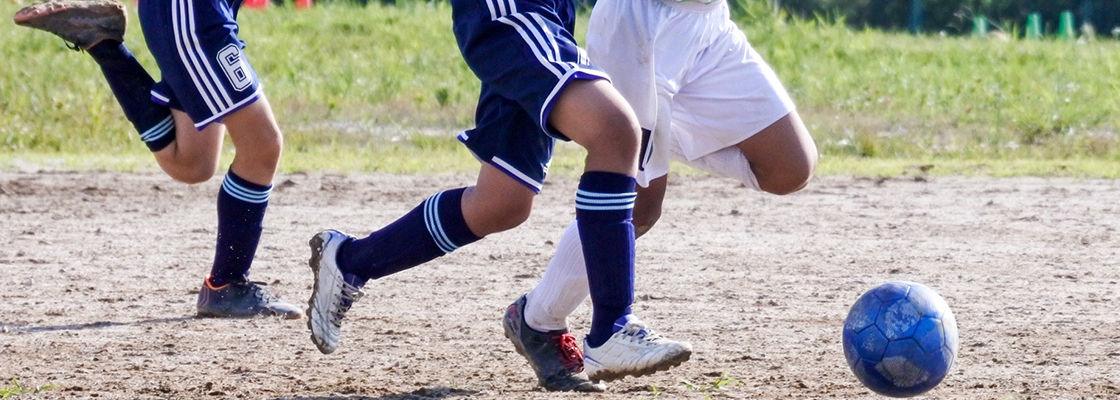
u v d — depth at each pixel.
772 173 15.56
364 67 63.28
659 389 13.82
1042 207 33.47
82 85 55.91
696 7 14.42
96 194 34.53
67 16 17.72
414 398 13.38
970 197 35.69
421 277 22.38
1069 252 25.75
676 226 29.50
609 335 12.52
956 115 54.53
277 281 21.81
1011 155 48.50
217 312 18.56
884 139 50.38
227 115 17.61
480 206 13.11
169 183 37.06
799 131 15.37
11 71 56.91
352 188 36.50
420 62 64.94
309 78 60.22
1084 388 13.89
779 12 79.31
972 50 72.06
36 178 37.62
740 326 17.94
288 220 29.97
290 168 41.31
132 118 18.55
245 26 70.81
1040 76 63.75
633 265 12.49
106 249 25.48
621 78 14.16
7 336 16.88
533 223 29.86
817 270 23.36
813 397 13.38
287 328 17.77
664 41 14.30
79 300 19.89
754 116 15.12
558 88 11.91
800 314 18.92
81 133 49.97
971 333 17.33
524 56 12.16
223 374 14.64
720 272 23.05
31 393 13.54
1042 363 15.29
